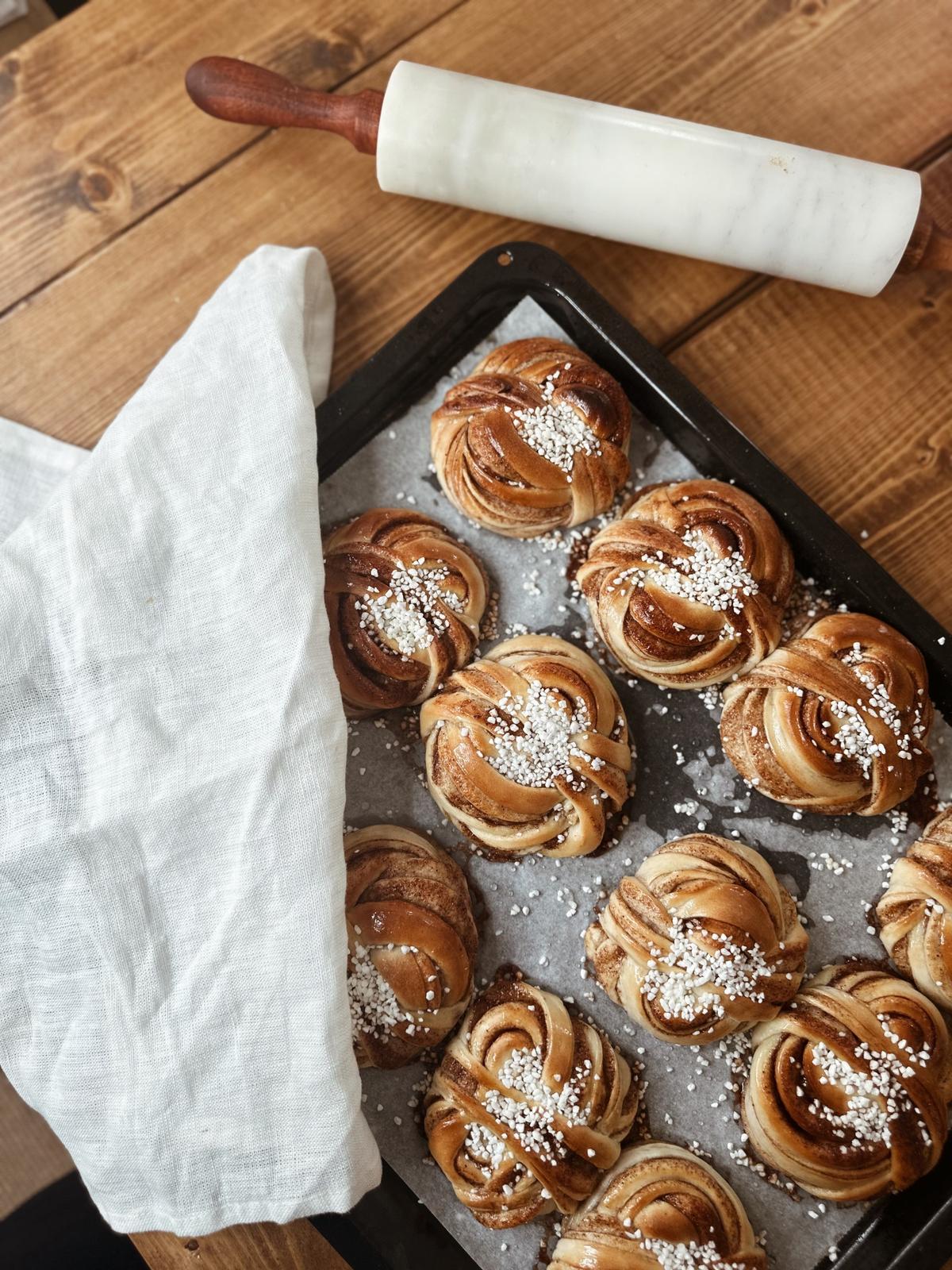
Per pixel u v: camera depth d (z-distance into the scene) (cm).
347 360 57
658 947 49
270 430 50
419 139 52
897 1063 48
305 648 48
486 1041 50
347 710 54
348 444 55
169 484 50
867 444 55
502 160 52
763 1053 50
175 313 57
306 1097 46
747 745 52
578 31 58
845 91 57
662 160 51
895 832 53
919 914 50
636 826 54
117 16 58
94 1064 47
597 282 57
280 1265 52
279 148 58
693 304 56
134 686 49
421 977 49
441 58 58
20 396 57
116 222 58
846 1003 49
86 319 57
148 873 48
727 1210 49
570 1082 49
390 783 54
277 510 49
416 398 56
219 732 48
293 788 47
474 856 53
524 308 55
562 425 52
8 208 58
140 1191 47
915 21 57
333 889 47
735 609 51
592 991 52
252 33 58
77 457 57
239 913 47
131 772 48
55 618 49
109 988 47
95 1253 60
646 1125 51
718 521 52
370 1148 47
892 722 50
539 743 51
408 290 57
